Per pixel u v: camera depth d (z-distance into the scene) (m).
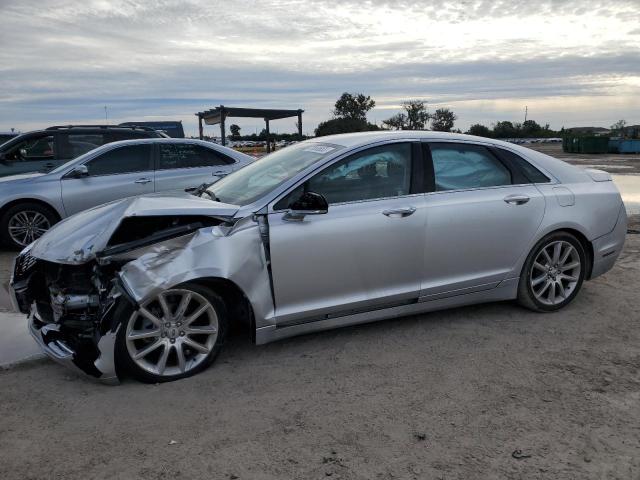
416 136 4.38
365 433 2.98
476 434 2.96
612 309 4.86
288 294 3.83
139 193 7.87
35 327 3.85
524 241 4.54
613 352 3.97
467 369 3.73
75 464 2.75
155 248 3.56
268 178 4.24
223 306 3.73
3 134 14.11
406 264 4.16
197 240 3.60
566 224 4.66
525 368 3.73
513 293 4.64
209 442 2.92
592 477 2.60
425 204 4.20
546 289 4.73
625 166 23.64
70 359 3.42
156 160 8.09
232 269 3.62
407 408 3.24
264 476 2.64
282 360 3.92
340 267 3.95
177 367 3.66
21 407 3.31
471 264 4.39
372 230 4.00
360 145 4.19
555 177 4.76
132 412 3.23
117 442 2.93
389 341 4.21
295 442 2.91
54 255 3.68
